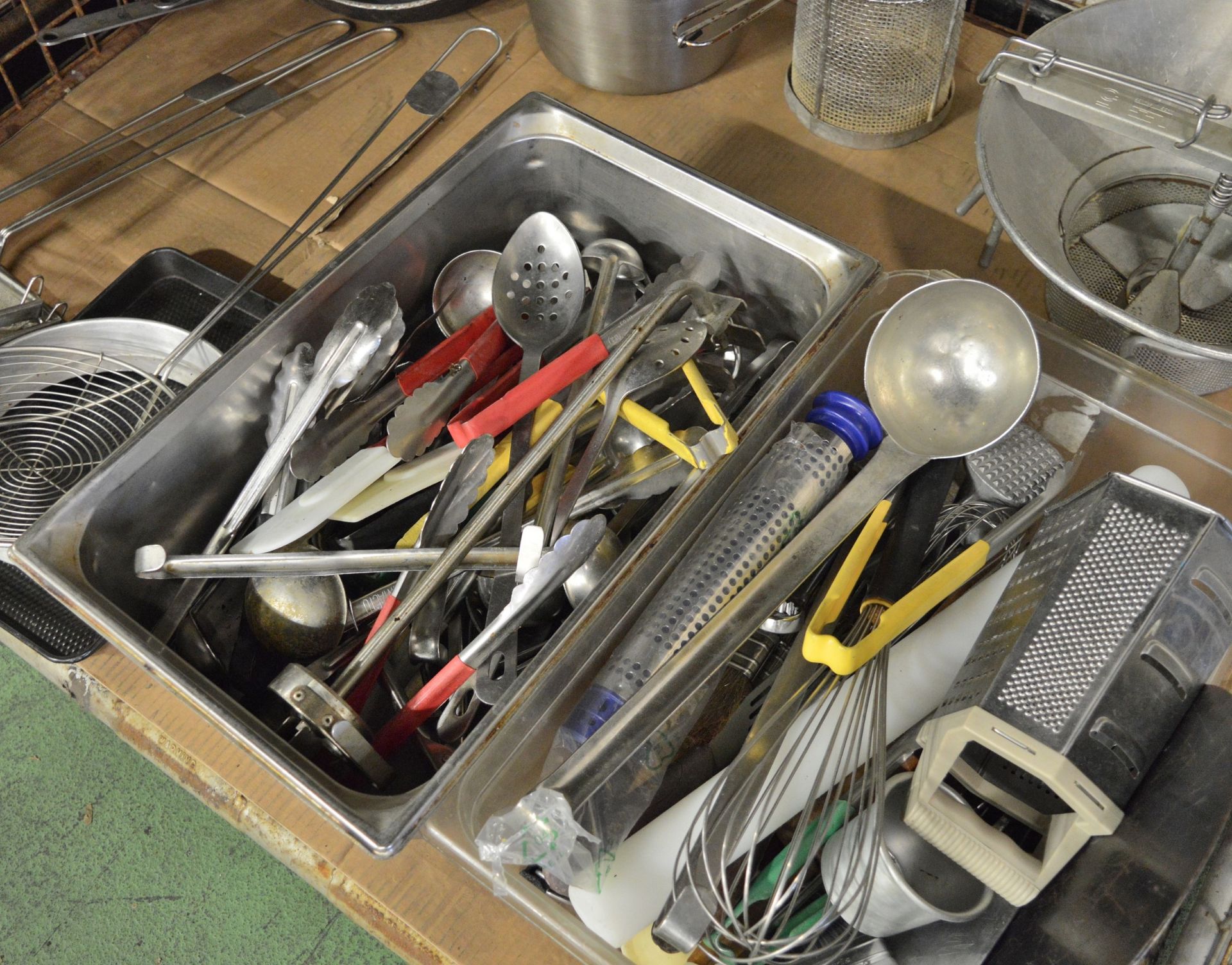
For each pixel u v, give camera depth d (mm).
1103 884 502
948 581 606
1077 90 683
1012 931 523
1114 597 544
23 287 879
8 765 1108
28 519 771
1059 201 779
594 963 560
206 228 906
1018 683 531
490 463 658
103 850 1071
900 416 658
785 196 885
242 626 688
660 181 750
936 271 699
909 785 560
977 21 994
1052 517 612
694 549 646
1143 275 786
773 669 666
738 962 542
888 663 614
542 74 970
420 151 932
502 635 604
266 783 707
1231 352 603
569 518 672
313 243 889
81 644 727
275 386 697
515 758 590
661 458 694
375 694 660
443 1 991
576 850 551
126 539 651
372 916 665
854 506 632
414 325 805
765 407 650
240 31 1023
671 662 586
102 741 1113
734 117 928
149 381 793
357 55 998
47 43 934
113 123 972
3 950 1034
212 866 1062
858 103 878
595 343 676
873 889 531
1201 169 795
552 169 790
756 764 587
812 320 754
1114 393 700
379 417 712
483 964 633
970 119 918
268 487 673
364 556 631
